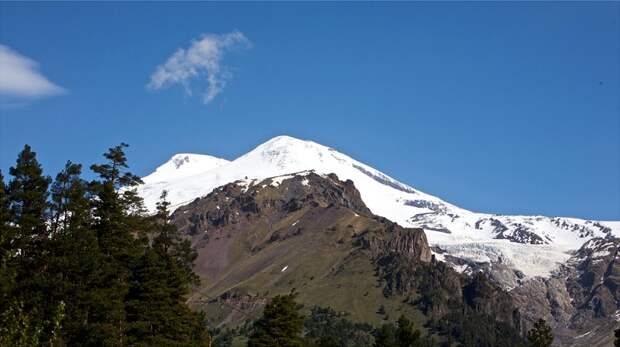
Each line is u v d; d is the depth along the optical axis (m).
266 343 171.38
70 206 123.62
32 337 66.06
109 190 131.00
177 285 144.62
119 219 132.00
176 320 138.12
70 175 127.31
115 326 125.19
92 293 118.44
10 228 115.88
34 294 114.62
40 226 121.88
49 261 118.06
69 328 115.69
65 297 116.69
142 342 130.25
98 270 121.62
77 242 120.50
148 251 137.50
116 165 134.50
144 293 134.25
